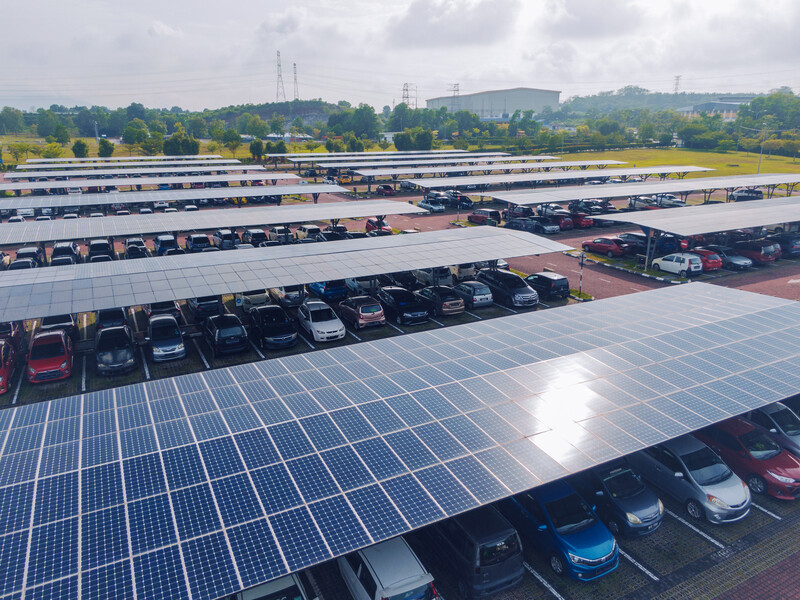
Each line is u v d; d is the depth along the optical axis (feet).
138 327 92.43
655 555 44.86
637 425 43.14
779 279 118.83
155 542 30.45
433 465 37.86
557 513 44.16
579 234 164.86
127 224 124.06
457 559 40.83
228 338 79.56
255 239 147.95
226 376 50.96
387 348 58.29
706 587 41.50
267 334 83.20
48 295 73.67
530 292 101.76
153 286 78.84
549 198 164.04
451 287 106.42
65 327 83.97
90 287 77.25
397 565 37.50
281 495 34.47
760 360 54.39
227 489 34.86
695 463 50.85
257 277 84.58
